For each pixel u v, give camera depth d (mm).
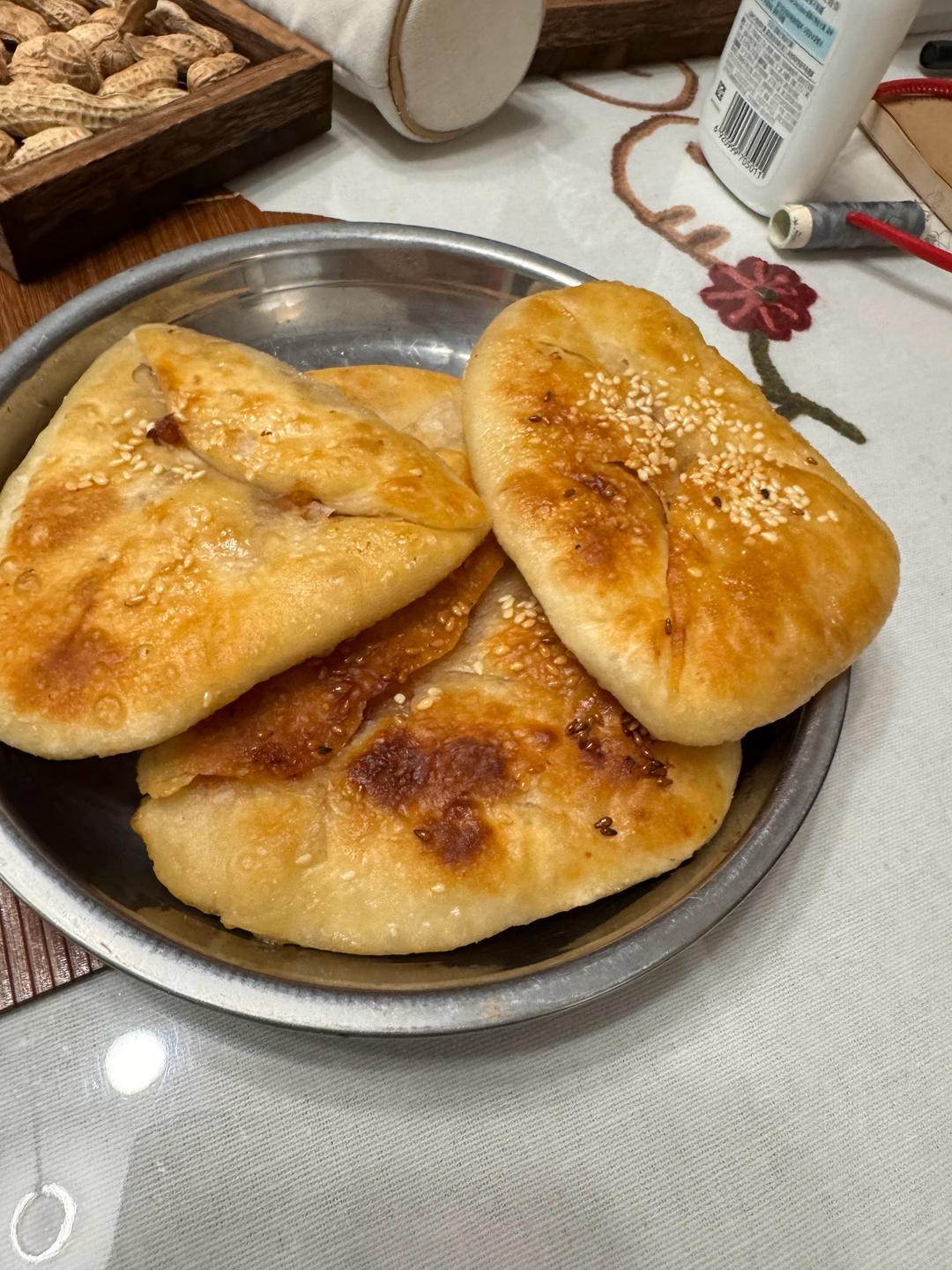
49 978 212
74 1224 194
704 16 458
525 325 281
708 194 425
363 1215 201
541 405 262
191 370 258
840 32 348
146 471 242
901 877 262
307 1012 190
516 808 227
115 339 288
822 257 412
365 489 241
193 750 222
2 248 316
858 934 251
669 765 240
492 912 219
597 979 202
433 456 259
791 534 252
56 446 246
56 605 221
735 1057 230
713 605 236
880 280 409
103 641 216
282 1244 197
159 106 357
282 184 383
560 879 224
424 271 324
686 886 228
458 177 407
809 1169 218
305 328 327
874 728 289
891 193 431
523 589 259
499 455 255
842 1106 227
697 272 394
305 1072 214
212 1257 194
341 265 319
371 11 350
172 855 221
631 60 472
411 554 232
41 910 195
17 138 353
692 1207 211
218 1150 204
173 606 219
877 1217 215
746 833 229
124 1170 200
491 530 255
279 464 241
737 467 265
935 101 452
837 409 360
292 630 220
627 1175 212
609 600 234
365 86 381
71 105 346
